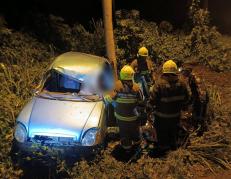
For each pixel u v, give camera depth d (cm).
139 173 623
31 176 631
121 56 1195
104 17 936
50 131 622
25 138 625
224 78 1180
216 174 657
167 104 664
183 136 739
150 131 716
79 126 633
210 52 1340
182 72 755
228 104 945
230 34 2050
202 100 753
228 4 2395
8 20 1334
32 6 1538
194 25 1445
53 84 722
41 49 1168
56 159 629
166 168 641
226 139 743
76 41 1298
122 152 702
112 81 791
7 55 1046
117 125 732
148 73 886
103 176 611
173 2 2119
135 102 662
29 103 689
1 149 662
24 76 930
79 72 727
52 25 1328
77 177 607
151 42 1257
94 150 636
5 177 613
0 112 760
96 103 688
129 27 1241
